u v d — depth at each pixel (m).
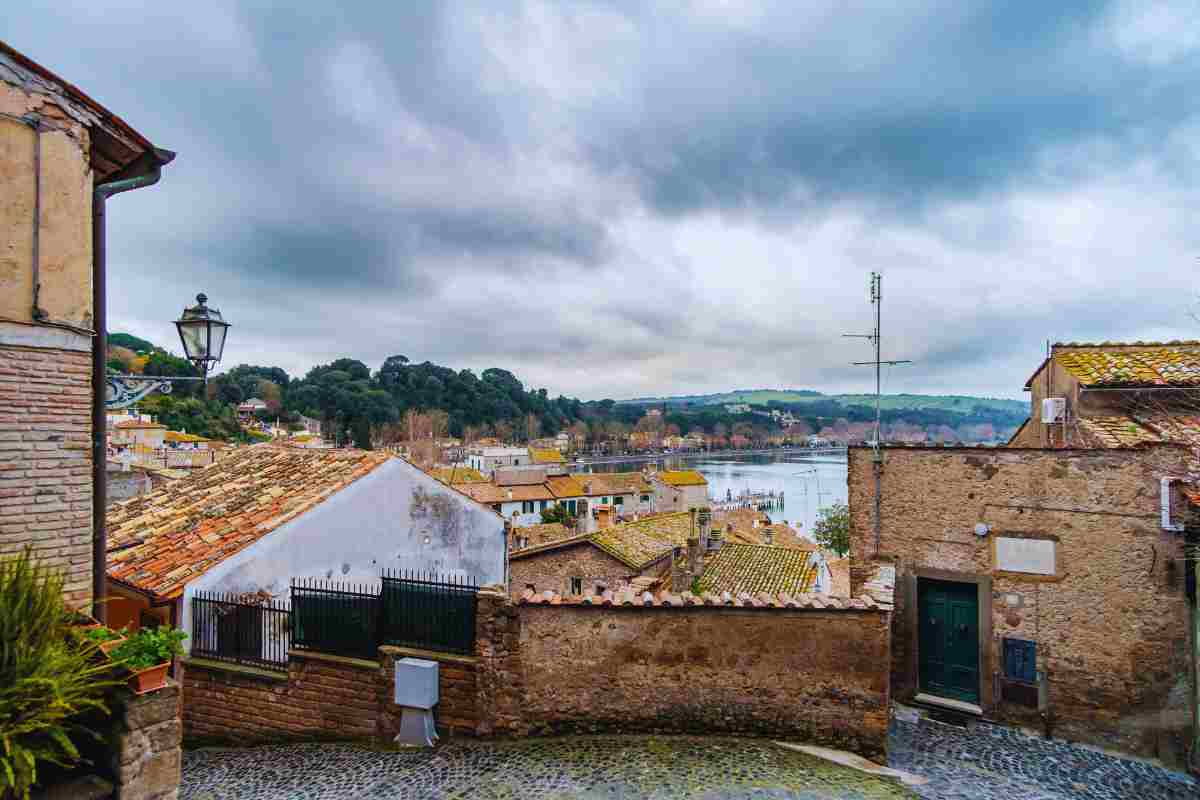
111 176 8.07
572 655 8.97
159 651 5.64
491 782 7.84
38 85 6.72
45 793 5.22
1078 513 10.29
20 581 5.30
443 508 15.70
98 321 7.62
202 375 9.53
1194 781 9.19
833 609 8.62
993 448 10.88
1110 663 10.02
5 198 6.50
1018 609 10.67
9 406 6.51
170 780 5.70
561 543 22.97
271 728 9.95
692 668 8.90
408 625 9.55
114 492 21.77
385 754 8.88
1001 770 9.17
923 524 11.43
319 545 12.75
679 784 7.64
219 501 14.09
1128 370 12.65
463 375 163.25
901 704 11.47
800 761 8.27
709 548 25.25
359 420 116.56
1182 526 9.53
